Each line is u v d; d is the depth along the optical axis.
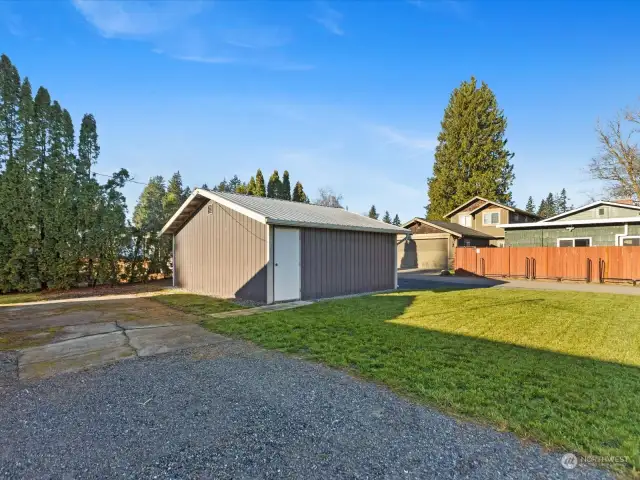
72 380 3.71
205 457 2.30
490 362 4.09
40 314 7.54
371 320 6.46
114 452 2.36
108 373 3.91
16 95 10.95
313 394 3.28
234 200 9.91
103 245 12.51
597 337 5.30
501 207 27.06
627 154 25.58
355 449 2.38
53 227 11.33
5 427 2.72
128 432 2.63
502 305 8.27
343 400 3.14
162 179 38.44
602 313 7.29
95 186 12.29
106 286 12.64
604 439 2.45
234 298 9.75
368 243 11.23
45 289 11.59
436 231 24.92
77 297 10.26
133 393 3.36
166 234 14.09
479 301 8.96
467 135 34.72
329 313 7.18
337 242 10.25
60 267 11.44
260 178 36.03
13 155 10.85
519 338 5.22
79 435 2.59
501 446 2.39
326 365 4.06
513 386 3.37
